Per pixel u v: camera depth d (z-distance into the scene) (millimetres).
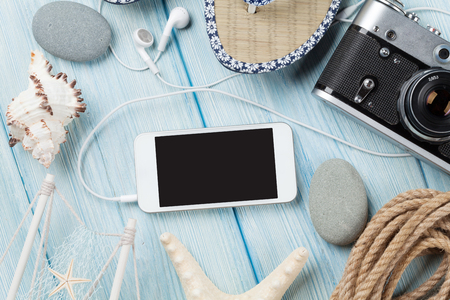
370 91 613
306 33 621
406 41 597
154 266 713
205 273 710
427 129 586
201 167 682
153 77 728
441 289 571
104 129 726
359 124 701
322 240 701
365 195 658
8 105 668
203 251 712
